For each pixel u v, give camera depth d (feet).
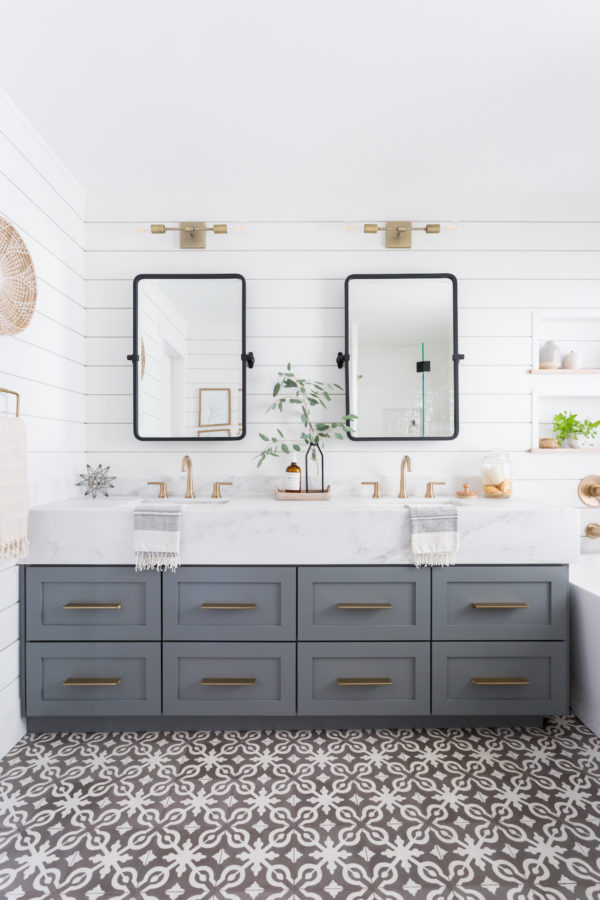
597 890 3.90
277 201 7.84
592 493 7.73
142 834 4.44
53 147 6.61
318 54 5.04
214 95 5.63
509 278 7.88
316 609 6.04
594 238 7.89
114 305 7.79
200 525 5.96
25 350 6.07
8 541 5.15
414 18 4.61
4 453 5.10
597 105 5.82
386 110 5.90
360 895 3.86
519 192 7.84
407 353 7.75
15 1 4.40
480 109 5.90
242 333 7.72
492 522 6.02
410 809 4.75
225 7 4.49
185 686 6.03
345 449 7.87
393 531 6.00
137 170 7.20
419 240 7.86
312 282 7.86
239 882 3.98
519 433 7.89
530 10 4.53
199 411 7.72
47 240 6.61
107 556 5.96
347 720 6.19
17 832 4.46
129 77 5.35
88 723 6.13
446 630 6.05
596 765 5.42
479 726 6.21
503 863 4.15
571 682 6.52
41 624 5.99
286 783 5.12
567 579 6.07
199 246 7.72
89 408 7.78
